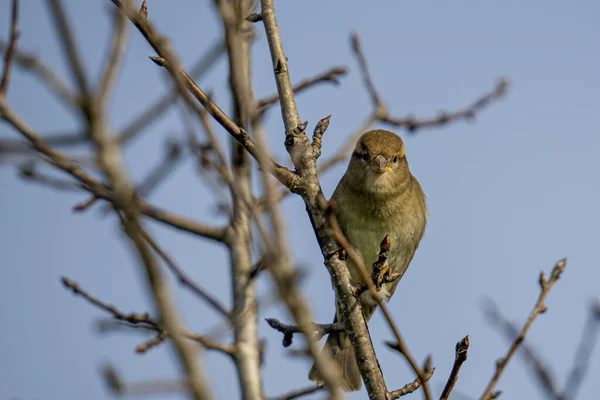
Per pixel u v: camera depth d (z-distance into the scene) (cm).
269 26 915
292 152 888
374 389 856
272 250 539
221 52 617
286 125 898
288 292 534
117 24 472
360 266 719
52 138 495
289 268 537
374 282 884
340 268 884
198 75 615
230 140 953
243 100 615
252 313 870
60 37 432
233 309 881
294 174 880
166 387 648
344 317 882
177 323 458
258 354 855
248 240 934
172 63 596
